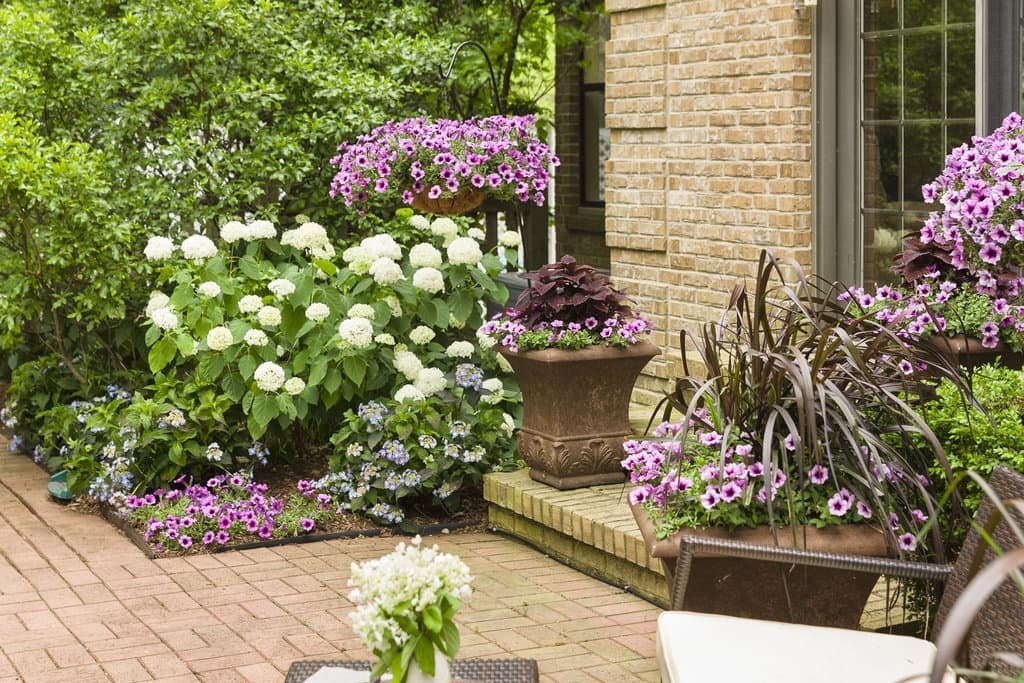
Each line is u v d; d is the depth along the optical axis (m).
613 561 5.24
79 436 7.12
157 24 7.78
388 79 8.41
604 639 4.61
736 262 6.95
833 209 6.56
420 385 6.46
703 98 7.10
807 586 3.69
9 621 4.93
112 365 7.84
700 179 7.18
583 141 9.42
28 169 6.86
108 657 4.52
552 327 5.79
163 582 5.41
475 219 8.76
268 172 7.92
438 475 6.25
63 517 6.49
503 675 3.14
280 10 8.48
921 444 3.92
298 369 6.63
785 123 6.53
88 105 8.02
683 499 3.74
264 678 4.30
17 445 7.96
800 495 3.69
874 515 3.67
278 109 8.20
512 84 9.93
